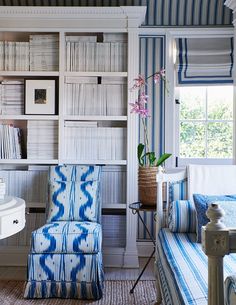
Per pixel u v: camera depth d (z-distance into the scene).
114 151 3.42
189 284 1.50
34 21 3.38
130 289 2.81
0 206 1.83
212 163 3.66
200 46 3.61
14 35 3.61
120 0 3.50
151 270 3.26
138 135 3.62
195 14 3.58
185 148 3.69
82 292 2.64
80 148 3.41
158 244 2.51
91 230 2.71
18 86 3.43
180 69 3.57
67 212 3.03
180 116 3.70
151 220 3.65
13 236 3.41
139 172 2.90
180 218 2.47
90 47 3.41
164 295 1.94
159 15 3.60
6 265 3.38
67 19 3.37
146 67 3.67
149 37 3.66
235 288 0.96
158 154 3.67
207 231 1.01
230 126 3.65
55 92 3.43
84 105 3.42
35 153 3.42
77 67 3.41
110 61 3.41
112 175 3.43
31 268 2.66
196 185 2.65
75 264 2.66
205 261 1.83
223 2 3.49
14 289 2.82
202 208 2.32
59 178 3.18
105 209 3.58
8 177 3.43
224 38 3.60
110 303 2.57
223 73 3.55
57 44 3.43
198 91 3.67
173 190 2.70
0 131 3.41
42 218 3.41
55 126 3.42
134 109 2.99
